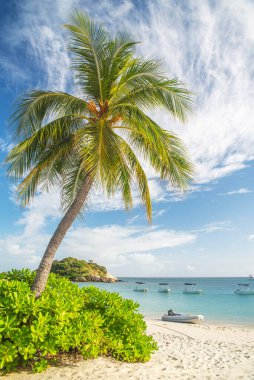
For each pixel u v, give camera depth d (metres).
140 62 8.66
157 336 14.08
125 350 7.05
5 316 5.49
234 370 7.39
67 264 97.38
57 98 8.45
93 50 8.31
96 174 7.49
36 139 8.23
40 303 5.77
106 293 8.12
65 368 6.00
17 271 8.21
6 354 5.04
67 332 5.73
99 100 8.78
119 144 7.89
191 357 8.95
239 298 51.59
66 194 10.01
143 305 39.00
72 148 8.44
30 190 8.77
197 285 115.12
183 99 8.56
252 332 17.03
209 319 25.16
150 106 9.08
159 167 8.50
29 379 5.30
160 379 6.05
